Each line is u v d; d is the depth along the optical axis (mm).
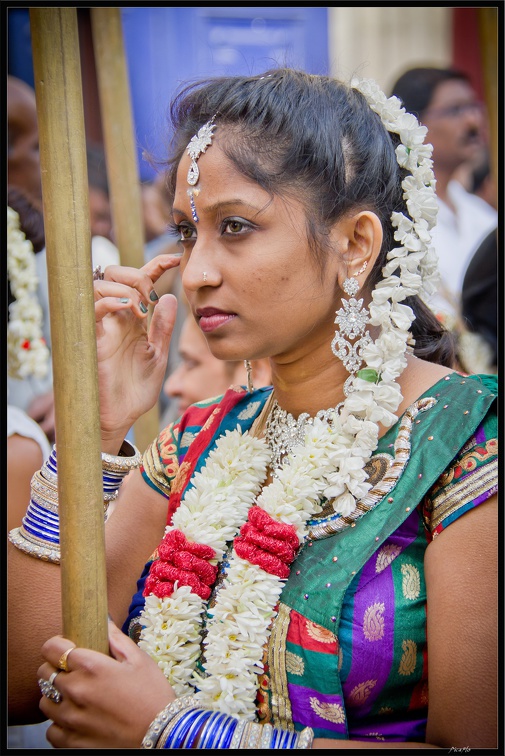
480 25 3074
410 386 1283
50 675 1150
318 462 1246
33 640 1391
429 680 1128
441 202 3455
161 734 1098
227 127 1222
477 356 2918
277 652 1183
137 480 1546
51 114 1073
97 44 2020
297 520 1224
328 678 1146
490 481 1149
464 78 3492
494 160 3125
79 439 1094
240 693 1171
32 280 2566
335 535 1216
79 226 1089
